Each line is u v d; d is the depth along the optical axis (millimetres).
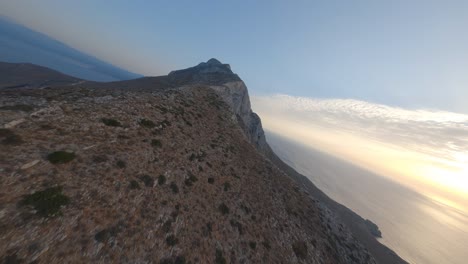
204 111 55156
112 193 20719
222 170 38594
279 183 47500
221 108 64938
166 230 21859
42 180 17125
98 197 19391
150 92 47594
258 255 27156
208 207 28938
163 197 25062
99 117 28609
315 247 35469
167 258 19578
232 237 27172
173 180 28500
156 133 34406
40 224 14758
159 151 31156
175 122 41406
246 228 29922
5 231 13250
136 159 26703
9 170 16062
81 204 17812
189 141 39375
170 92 52844
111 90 41000
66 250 14695
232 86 120000
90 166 21344
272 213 36406
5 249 12680
